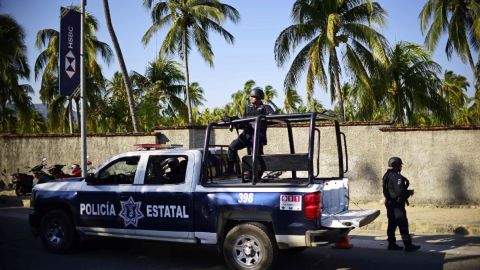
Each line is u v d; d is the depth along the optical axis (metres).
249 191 6.33
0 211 13.32
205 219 6.60
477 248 8.23
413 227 10.17
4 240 9.11
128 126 34.59
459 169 12.88
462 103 53.75
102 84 33.47
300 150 14.43
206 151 6.85
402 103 27.09
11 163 17.95
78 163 17.09
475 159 12.76
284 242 6.09
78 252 8.02
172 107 35.53
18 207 14.23
